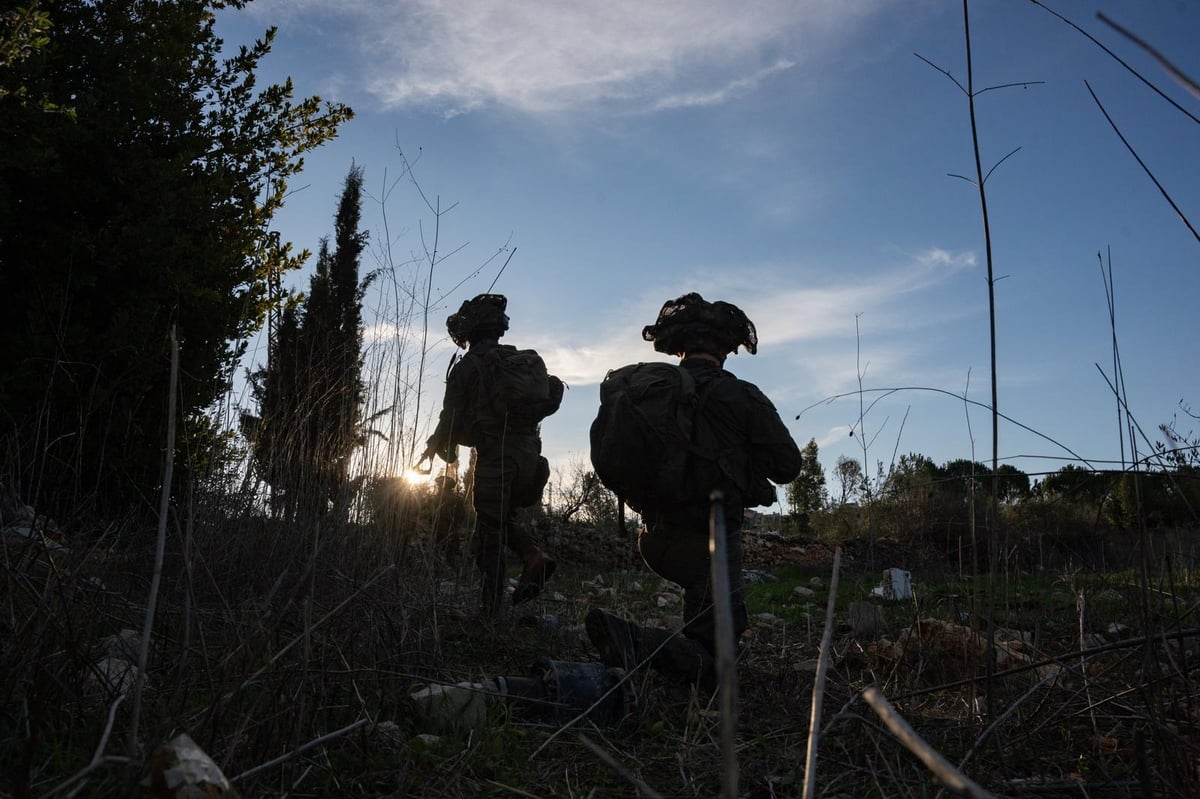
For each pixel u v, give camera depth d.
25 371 4.66
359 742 2.22
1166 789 1.97
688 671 3.07
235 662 2.14
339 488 4.17
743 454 3.22
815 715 1.17
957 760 2.34
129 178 5.74
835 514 14.47
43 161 5.08
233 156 6.61
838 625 5.46
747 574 10.20
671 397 3.22
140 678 1.47
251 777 1.71
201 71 6.64
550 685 2.82
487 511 4.44
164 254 5.58
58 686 1.99
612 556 10.33
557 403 4.67
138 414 4.96
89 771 1.35
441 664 3.15
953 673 3.32
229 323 5.81
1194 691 2.41
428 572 3.79
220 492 4.06
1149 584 2.56
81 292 5.52
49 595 2.24
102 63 5.86
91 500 3.48
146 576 3.14
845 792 2.20
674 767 2.44
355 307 7.60
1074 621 3.95
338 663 2.66
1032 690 2.26
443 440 4.61
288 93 6.91
